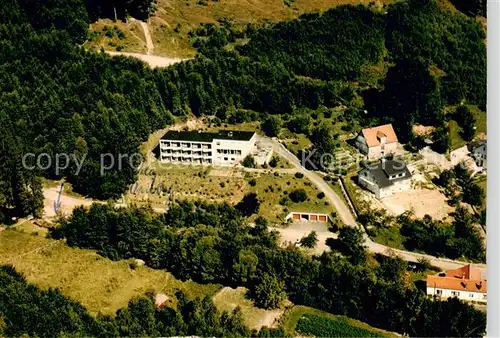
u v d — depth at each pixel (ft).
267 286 606.55
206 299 592.19
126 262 650.84
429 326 565.94
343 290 606.14
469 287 609.01
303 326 586.45
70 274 617.62
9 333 526.98
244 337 558.97
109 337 541.34
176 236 652.07
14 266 613.52
